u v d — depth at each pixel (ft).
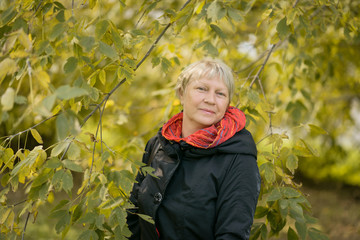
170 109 8.76
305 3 7.32
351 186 25.79
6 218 5.11
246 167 4.66
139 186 5.64
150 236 5.10
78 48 4.47
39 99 3.83
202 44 6.48
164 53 8.61
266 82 12.54
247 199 4.54
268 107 6.91
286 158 6.27
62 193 18.10
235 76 7.54
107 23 4.45
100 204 4.85
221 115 5.17
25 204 5.30
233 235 4.42
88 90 4.27
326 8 8.30
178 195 4.87
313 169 25.93
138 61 5.92
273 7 6.49
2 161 5.09
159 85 15.17
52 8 5.08
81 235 4.71
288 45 9.58
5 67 3.96
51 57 4.65
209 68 5.14
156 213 5.02
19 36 3.91
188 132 5.41
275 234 6.54
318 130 6.57
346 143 21.13
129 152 10.15
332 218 18.88
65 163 4.41
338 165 26.21
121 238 4.75
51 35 4.13
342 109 17.21
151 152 5.76
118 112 11.35
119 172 4.71
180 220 4.77
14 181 4.93
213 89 5.09
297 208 5.72
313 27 9.34
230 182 4.63
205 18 5.97
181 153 5.05
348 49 12.46
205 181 4.72
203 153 4.83
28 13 4.57
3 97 3.67
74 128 3.53
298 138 6.39
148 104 14.02
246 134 4.96
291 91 9.93
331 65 12.16
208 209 4.68
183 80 5.33
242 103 6.80
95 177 4.51
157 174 5.13
